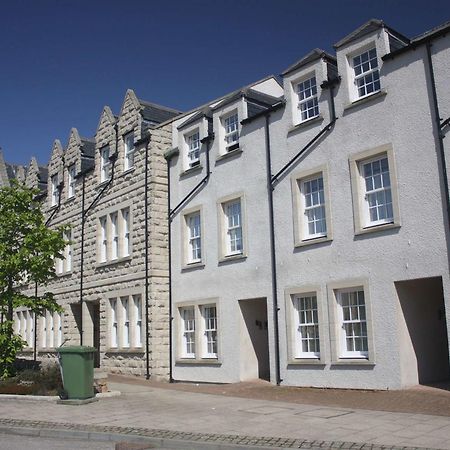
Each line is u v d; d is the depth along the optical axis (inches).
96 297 1038.4
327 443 371.2
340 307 661.3
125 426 469.4
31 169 1434.5
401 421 439.5
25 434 479.5
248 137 800.3
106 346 987.3
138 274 925.8
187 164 916.0
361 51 676.7
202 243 850.8
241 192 795.4
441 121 587.8
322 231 695.7
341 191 668.7
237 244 808.9
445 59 592.7
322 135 697.6
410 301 615.8
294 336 703.7
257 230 765.9
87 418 518.0
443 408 488.7
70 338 1119.6
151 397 657.6
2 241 873.5
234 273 792.9
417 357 608.1
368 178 655.8
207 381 812.0
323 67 708.7
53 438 459.8
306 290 690.2
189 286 866.1
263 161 773.3
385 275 613.9
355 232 645.9
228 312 794.2
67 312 1133.7
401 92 625.3
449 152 576.7
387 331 605.3
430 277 577.3
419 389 577.0
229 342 788.0
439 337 636.7
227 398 633.0
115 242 1023.6
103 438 441.4
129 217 978.1
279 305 721.6
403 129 617.9
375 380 609.3
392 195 616.1
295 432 413.4
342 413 490.6
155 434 430.6
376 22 653.9
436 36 600.4
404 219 604.7
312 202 713.0
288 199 729.6
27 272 885.2
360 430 410.6
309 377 676.1
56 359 1082.1
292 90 749.3
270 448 367.9
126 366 933.2
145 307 900.0
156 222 914.1
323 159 692.7
